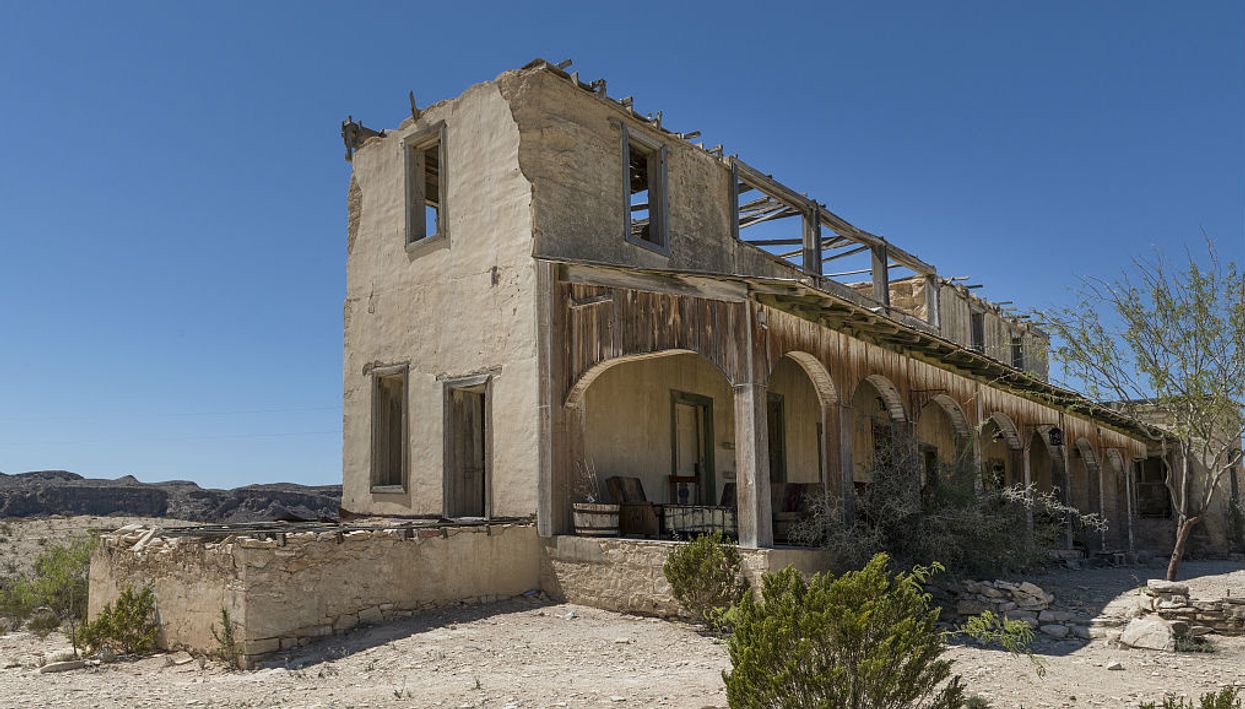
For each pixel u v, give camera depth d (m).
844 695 5.01
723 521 12.86
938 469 12.35
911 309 22.30
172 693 7.86
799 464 17.41
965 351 14.34
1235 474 24.89
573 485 12.45
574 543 11.84
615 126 14.21
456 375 13.85
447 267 14.26
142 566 10.89
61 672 9.45
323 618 9.95
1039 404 18.62
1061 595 12.12
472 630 10.09
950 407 15.55
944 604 10.98
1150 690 7.40
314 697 7.42
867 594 5.38
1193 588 13.53
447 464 13.86
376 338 15.45
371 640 9.70
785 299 11.27
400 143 15.49
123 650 10.41
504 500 12.88
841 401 12.21
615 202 14.00
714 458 15.41
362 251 15.98
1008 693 7.23
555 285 12.68
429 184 17.11
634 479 13.16
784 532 11.97
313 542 9.93
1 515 52.25
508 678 7.90
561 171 13.23
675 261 14.79
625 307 11.95
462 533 11.50
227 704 7.25
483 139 13.85
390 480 15.29
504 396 13.05
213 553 9.74
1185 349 12.77
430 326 14.45
